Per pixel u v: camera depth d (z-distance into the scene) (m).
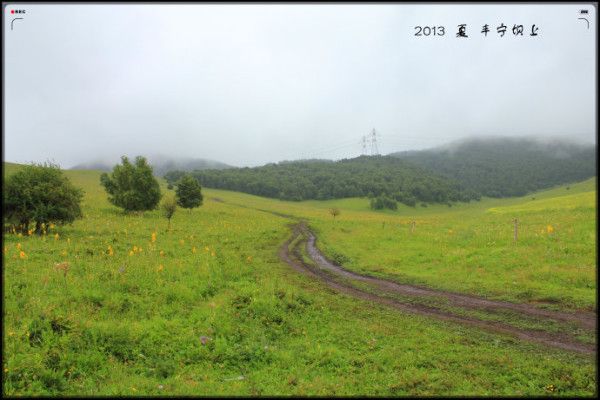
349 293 19.75
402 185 191.75
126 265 19.52
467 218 61.53
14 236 27.44
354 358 11.38
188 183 64.19
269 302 15.42
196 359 11.06
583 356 11.53
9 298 13.34
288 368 10.79
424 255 28.77
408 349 12.19
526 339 13.00
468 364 11.01
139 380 9.40
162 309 14.37
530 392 9.30
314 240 43.72
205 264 21.25
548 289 18.23
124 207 51.66
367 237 42.19
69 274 17.00
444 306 17.09
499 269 22.66
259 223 59.09
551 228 29.45
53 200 30.66
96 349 10.70
